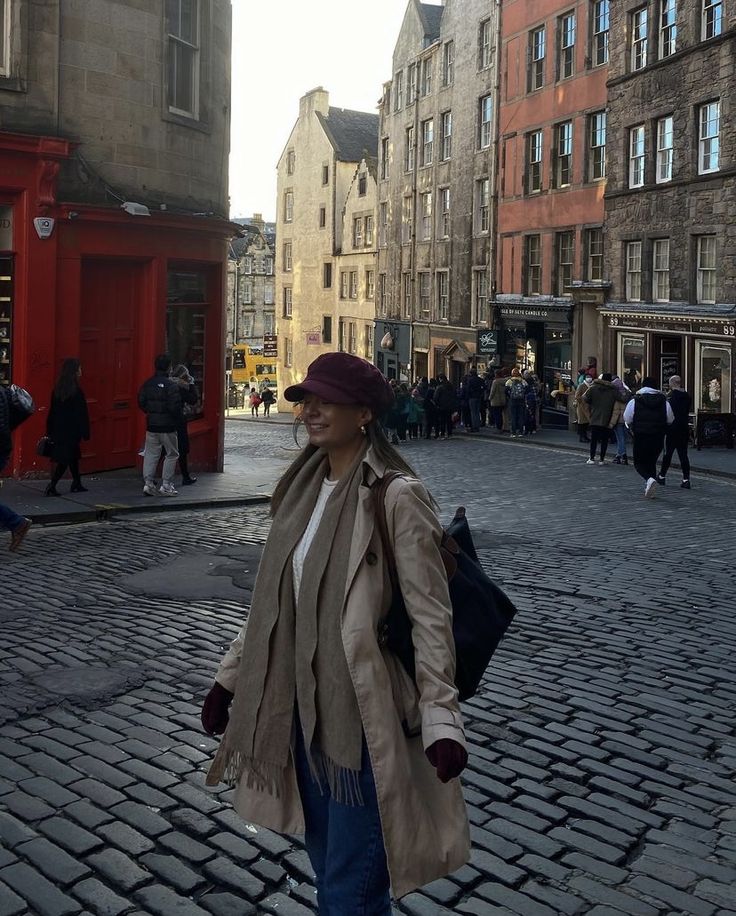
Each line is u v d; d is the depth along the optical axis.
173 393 14.05
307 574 2.71
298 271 66.56
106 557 10.08
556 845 4.20
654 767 5.07
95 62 15.26
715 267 27.34
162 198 16.42
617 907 3.73
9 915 3.57
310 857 2.88
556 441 27.64
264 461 20.47
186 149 16.89
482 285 42.56
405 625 2.69
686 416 17.28
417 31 48.94
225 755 2.87
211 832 4.19
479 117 42.25
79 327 15.28
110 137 15.53
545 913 3.68
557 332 36.22
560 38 35.47
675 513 14.21
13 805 4.43
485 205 42.12
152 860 3.96
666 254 29.66
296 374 67.25
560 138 35.88
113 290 16.05
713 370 27.25
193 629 7.40
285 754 2.75
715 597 8.79
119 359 16.22
